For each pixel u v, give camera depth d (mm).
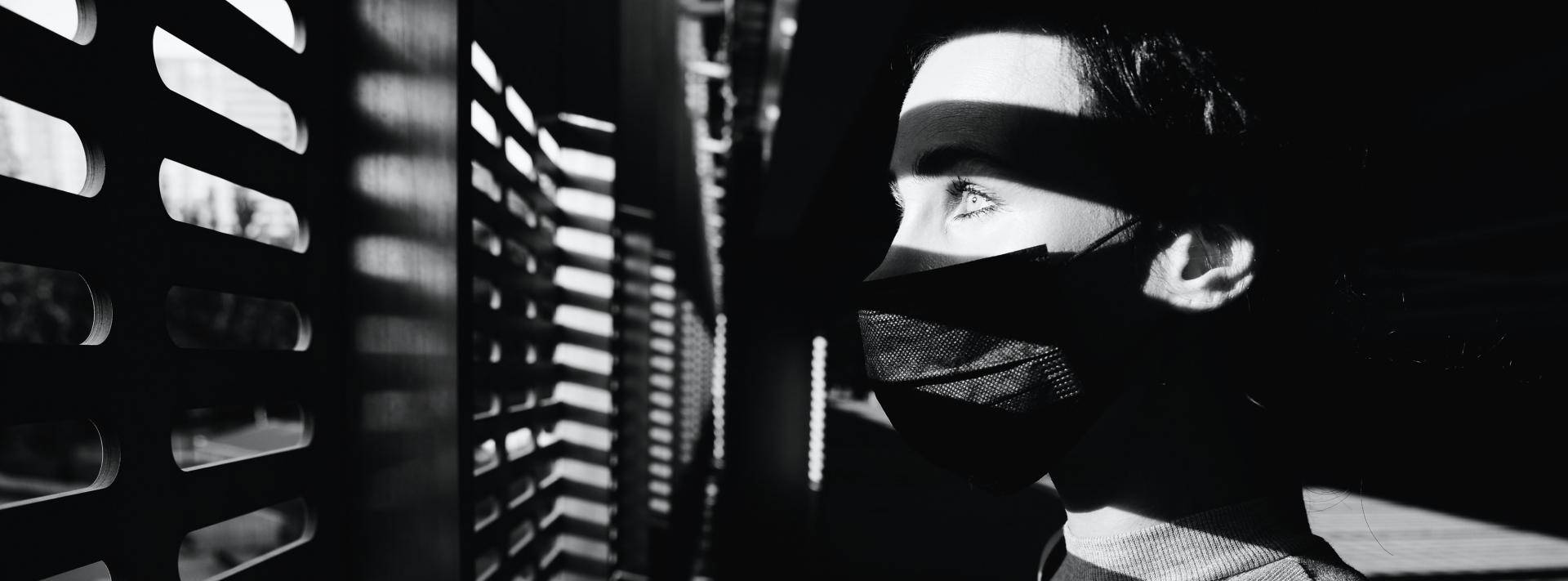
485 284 1471
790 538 7637
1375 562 6059
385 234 999
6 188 527
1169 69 689
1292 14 715
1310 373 751
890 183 852
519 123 1676
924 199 785
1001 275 728
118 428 625
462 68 1015
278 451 855
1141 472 732
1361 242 761
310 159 922
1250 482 712
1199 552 693
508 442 1595
